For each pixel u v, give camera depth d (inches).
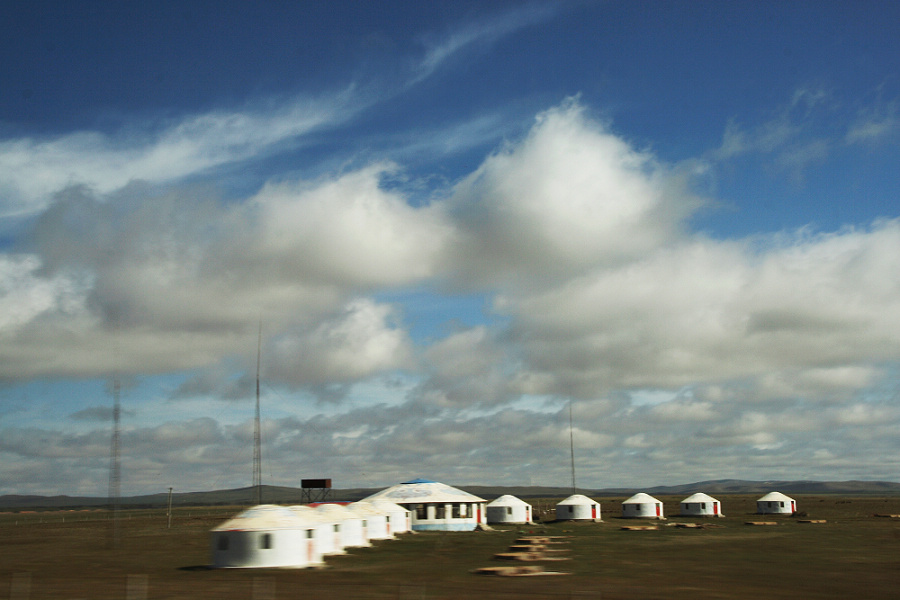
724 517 5123.0
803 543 2778.1
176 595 1536.7
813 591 1582.2
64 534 4165.8
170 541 3297.2
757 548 2583.7
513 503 4571.9
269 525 2096.5
